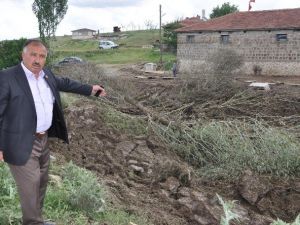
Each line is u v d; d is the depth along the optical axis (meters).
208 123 11.12
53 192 5.71
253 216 7.70
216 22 33.62
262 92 17.67
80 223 5.07
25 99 4.00
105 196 6.30
